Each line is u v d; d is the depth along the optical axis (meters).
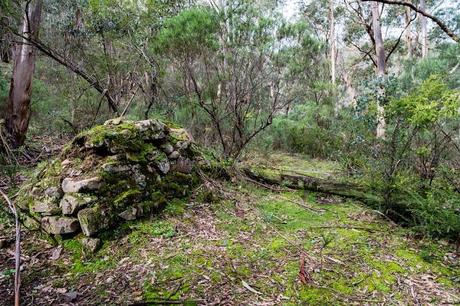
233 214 3.89
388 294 2.49
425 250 3.17
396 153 3.96
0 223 3.25
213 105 5.69
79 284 2.54
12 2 6.05
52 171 3.43
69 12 7.46
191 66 5.52
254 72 5.67
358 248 3.18
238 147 5.97
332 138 8.20
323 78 10.34
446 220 3.29
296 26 5.43
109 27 6.44
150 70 6.67
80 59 7.65
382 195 3.97
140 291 2.42
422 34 15.34
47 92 8.40
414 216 3.59
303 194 4.83
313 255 3.01
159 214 3.59
